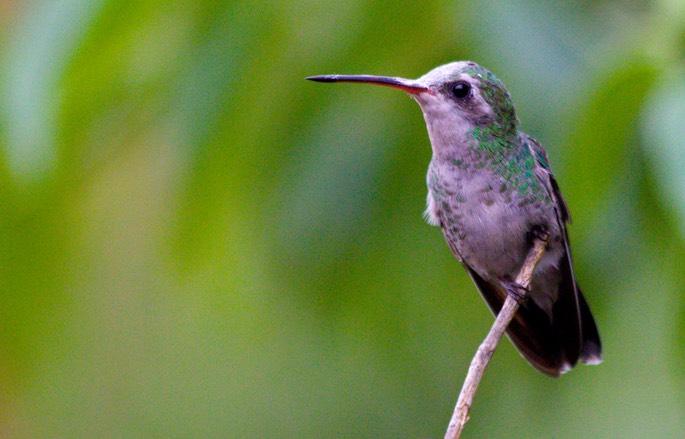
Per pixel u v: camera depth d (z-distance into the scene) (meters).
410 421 8.90
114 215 9.65
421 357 7.68
